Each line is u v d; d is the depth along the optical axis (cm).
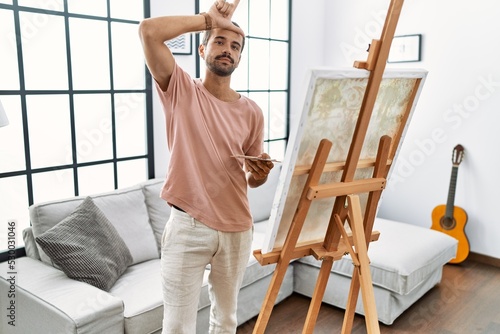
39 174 262
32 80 252
